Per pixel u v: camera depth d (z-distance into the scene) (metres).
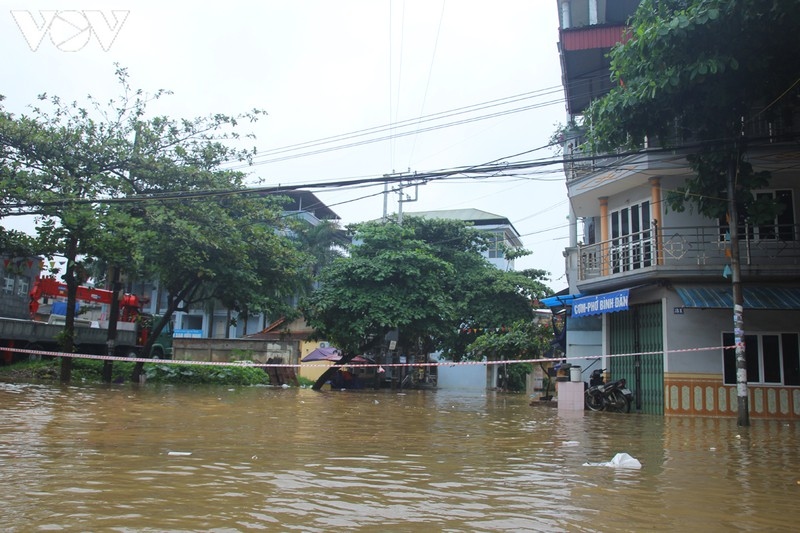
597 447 8.39
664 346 15.24
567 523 4.16
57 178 17.16
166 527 3.79
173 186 18.77
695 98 11.98
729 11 10.03
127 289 33.09
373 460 6.66
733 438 9.85
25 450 6.39
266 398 16.41
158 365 22.27
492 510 4.48
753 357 14.84
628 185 16.92
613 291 16.81
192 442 7.43
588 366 19.30
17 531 3.60
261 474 5.55
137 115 19.38
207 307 36.75
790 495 5.32
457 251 34.69
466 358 32.78
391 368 34.78
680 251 15.32
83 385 17.45
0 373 19.67
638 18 11.99
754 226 14.30
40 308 24.61
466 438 9.14
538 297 32.31
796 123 14.32
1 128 16.55
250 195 21.45
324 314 25.92
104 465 5.70
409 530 3.91
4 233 17.92
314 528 3.89
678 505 4.80
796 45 10.72
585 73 18.08
